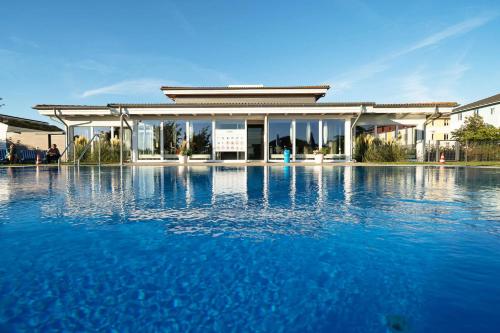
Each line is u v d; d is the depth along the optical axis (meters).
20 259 2.78
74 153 19.02
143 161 19.86
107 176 10.92
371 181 9.19
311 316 1.89
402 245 3.14
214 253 2.95
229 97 23.59
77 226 3.88
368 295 2.14
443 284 2.29
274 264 2.69
